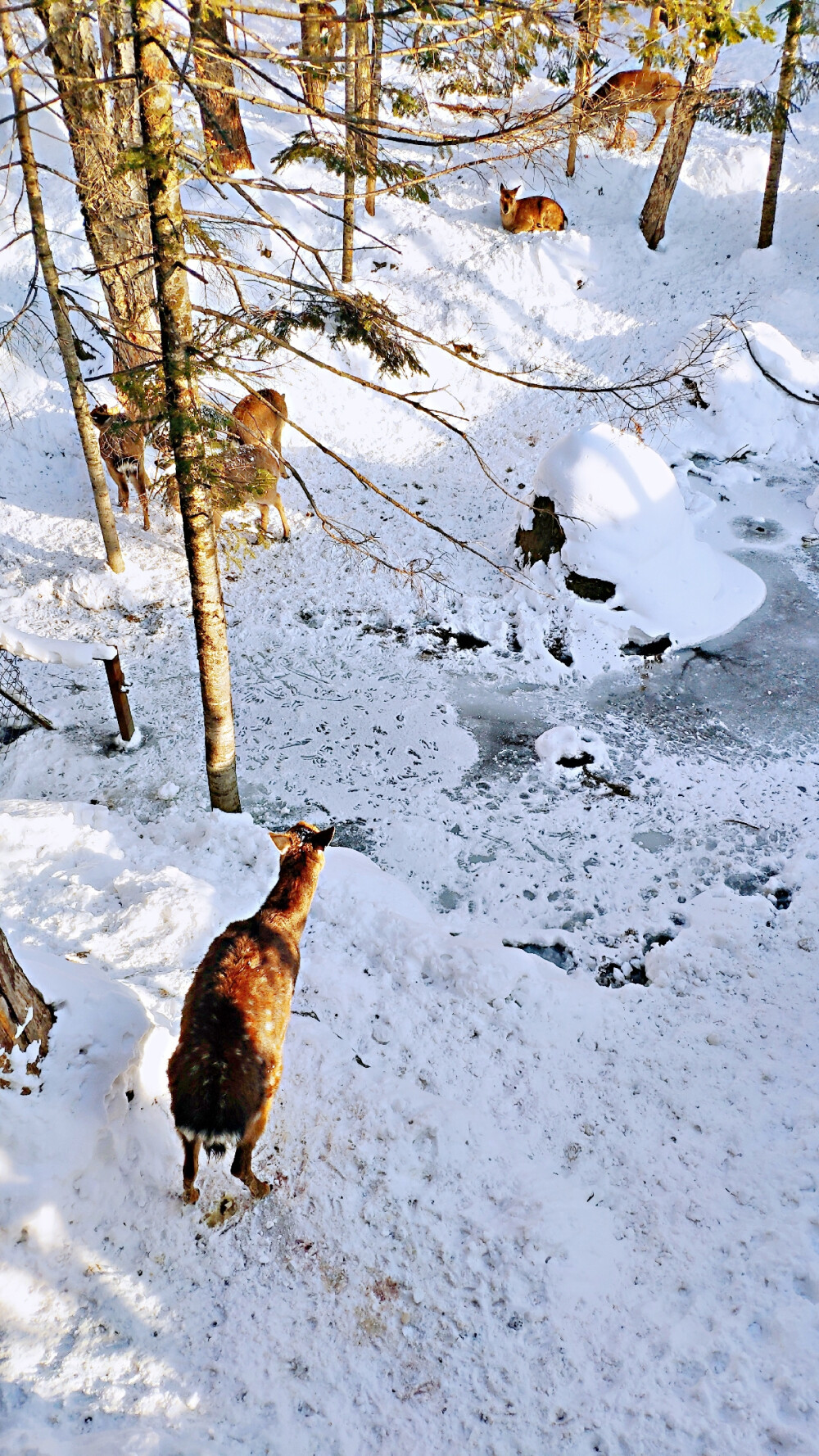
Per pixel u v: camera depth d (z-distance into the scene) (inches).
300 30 793.6
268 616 440.5
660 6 215.3
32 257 603.2
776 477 543.8
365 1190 192.9
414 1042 233.0
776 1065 231.1
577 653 420.2
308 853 205.9
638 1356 168.9
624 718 390.6
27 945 241.0
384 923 269.3
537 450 550.6
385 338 243.6
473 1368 167.5
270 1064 181.3
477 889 310.2
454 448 561.6
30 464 540.4
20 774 356.5
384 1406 162.4
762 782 354.9
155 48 206.4
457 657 422.3
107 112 367.6
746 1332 171.8
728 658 423.2
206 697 293.9
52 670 411.2
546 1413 161.3
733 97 563.8
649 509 428.8
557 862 321.4
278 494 498.6
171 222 223.5
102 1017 203.5
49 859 282.2
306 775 358.3
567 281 649.0
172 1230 182.2
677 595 433.1
